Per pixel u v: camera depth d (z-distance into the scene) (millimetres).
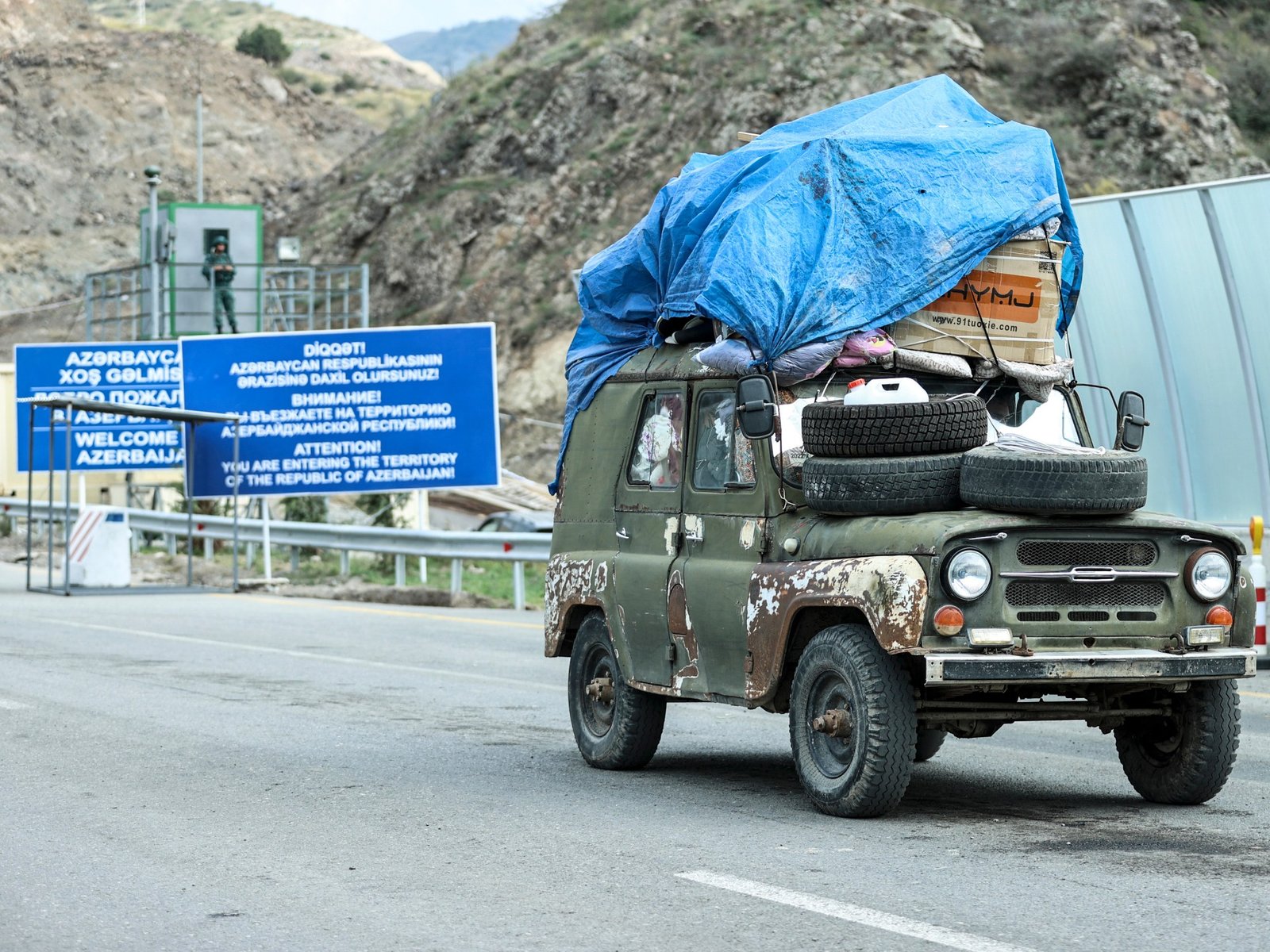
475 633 20375
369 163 69875
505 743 11789
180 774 10258
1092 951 6043
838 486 8500
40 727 12117
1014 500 8070
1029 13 55375
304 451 29031
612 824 8703
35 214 95750
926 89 10383
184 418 27109
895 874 7371
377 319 58688
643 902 6922
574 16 67688
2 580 28984
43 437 31844
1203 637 8344
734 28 59281
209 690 14461
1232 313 17141
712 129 54875
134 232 94375
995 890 7039
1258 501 17062
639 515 10219
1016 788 9945
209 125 106125
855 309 9031
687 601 9547
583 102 60125
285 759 10898
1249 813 8961
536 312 54000
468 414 29250
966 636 8023
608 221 55531
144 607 23578
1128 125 49438
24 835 8414
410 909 6855
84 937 6449
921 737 10844
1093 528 8219
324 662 16906
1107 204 18156
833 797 8586
